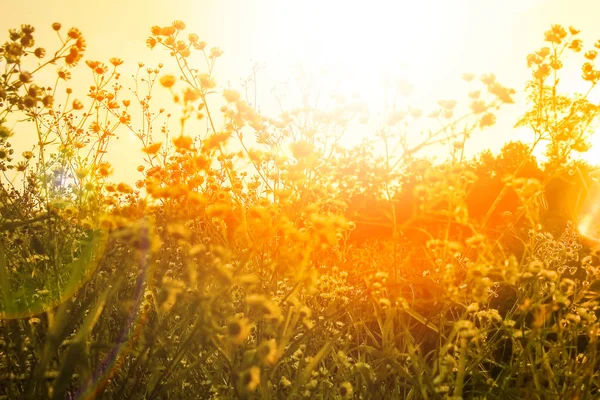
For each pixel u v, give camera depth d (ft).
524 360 9.00
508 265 8.48
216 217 9.50
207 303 6.95
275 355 7.64
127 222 8.16
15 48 9.52
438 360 8.64
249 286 7.67
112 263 8.73
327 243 8.48
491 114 8.79
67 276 9.73
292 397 8.16
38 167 12.05
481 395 8.95
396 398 9.24
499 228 10.55
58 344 6.93
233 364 8.03
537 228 10.09
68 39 10.35
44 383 6.79
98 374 7.68
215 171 11.33
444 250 8.87
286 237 8.39
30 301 9.13
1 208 10.85
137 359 7.49
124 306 7.64
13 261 10.12
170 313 7.79
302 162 9.87
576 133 10.27
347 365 8.49
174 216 8.13
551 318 11.21
